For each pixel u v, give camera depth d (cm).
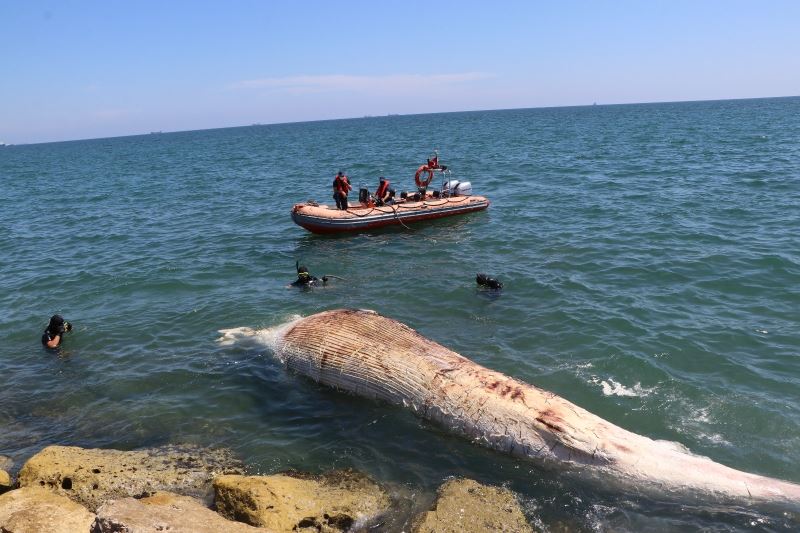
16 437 770
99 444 745
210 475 664
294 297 1255
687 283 1217
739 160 3136
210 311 1191
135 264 1592
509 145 5388
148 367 948
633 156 3719
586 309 1096
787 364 866
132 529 491
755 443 698
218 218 2258
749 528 561
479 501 595
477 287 1254
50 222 2395
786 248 1393
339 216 1805
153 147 11812
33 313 1239
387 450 703
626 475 627
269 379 884
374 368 800
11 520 545
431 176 2102
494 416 699
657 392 809
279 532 530
